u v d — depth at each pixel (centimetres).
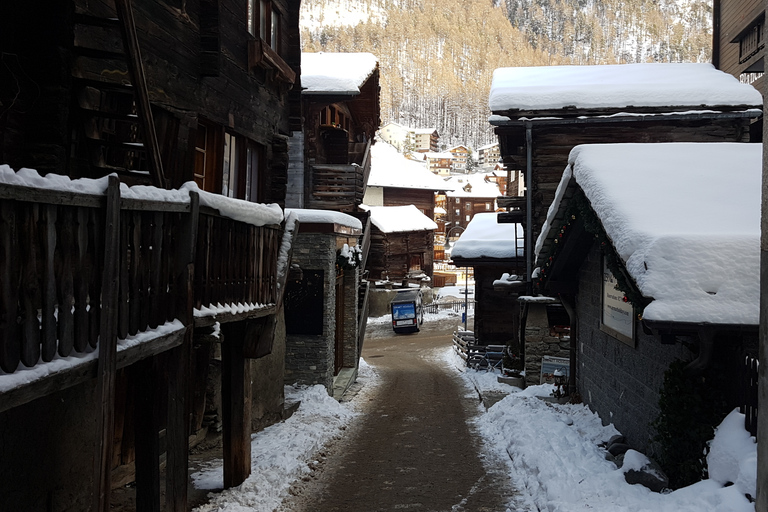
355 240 2011
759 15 1758
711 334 595
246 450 809
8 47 546
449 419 1348
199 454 952
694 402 641
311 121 2123
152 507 558
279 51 1237
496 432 1170
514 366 1880
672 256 627
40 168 554
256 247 794
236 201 695
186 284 577
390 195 5238
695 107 1534
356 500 791
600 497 682
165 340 537
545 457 876
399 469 938
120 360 455
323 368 1541
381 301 4341
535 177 1612
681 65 1950
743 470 534
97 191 426
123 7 561
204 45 859
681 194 773
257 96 1110
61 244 401
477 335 2350
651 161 886
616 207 750
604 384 1086
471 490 829
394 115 17000
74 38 580
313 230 1538
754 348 598
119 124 688
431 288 4916
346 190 2112
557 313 1677
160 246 536
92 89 628
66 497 569
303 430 1138
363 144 2544
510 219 1780
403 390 1812
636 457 738
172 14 778
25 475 504
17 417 492
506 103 1580
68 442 571
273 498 777
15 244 355
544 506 711
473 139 16662
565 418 1147
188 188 581
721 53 2181
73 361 406
